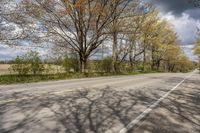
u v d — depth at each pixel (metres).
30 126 5.07
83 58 29.58
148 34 45.41
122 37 37.34
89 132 4.76
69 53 32.09
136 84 16.23
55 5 25.69
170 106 7.97
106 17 28.83
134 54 48.81
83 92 10.87
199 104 8.48
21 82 17.70
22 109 6.75
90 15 27.56
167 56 74.50
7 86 14.13
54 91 11.02
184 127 5.34
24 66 23.25
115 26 30.25
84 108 7.11
